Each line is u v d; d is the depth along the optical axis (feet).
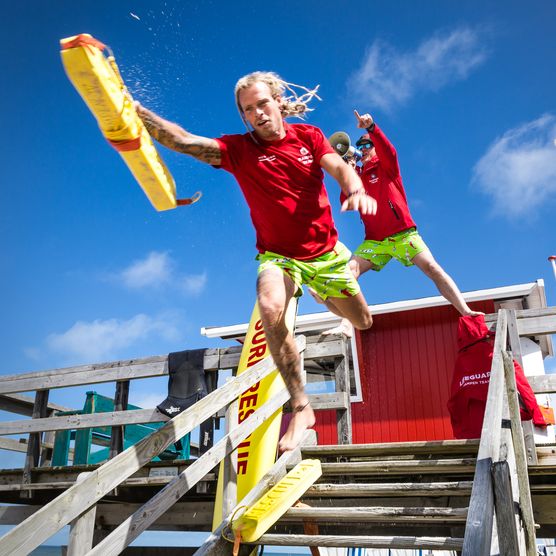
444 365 32.45
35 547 8.22
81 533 9.24
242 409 18.29
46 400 21.76
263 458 16.08
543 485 13.39
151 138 8.84
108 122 7.00
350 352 34.53
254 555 12.44
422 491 12.01
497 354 11.46
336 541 10.69
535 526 11.16
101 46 6.58
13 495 21.22
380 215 17.90
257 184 9.89
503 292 30.68
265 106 9.60
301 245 10.31
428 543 10.08
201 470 12.31
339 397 17.83
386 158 16.53
